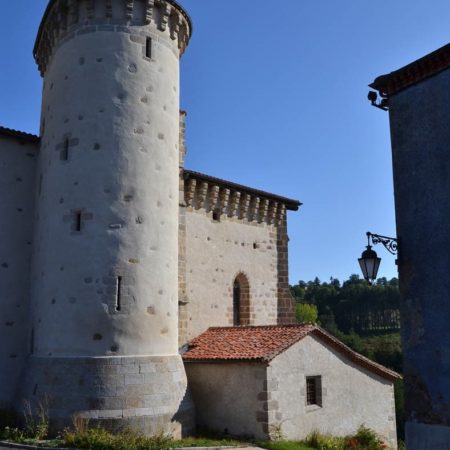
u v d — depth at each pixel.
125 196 18.88
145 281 18.64
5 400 19.73
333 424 21.08
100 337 17.64
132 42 20.11
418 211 12.48
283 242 30.73
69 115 19.61
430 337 11.86
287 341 19.84
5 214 21.11
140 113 19.75
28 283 21.16
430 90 12.69
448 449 11.25
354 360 22.72
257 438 18.25
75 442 15.40
